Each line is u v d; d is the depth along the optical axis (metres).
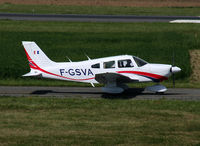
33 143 35.47
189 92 65.75
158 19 161.75
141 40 118.62
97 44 113.75
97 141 36.03
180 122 43.38
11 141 36.09
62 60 94.69
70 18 163.00
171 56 98.12
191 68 87.69
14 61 93.50
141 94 63.31
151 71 60.72
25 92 66.06
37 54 63.84
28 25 141.12
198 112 48.25
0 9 197.50
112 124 42.47
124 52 103.31
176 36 122.25
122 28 136.62
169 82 77.88
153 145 35.06
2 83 75.00
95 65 62.25
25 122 43.25
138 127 41.22
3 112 48.66
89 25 142.62
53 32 130.12
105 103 54.28
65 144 35.19
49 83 75.38
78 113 47.88
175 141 36.22
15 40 117.12
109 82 61.12
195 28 133.88
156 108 50.59
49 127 41.06
